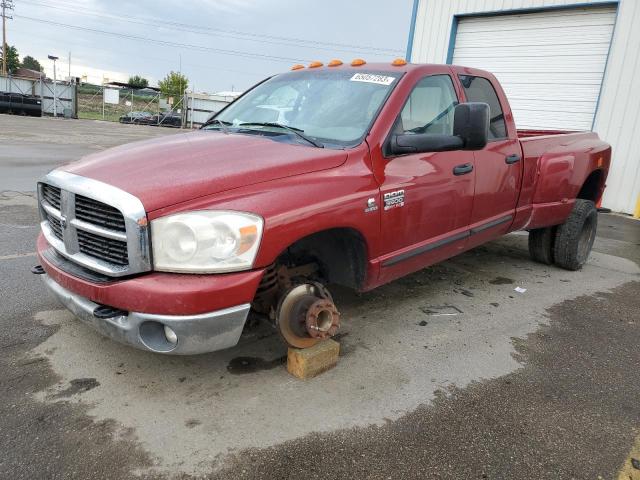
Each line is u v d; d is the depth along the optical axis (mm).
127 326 2598
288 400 2963
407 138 3330
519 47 11891
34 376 3094
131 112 41469
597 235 8141
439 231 3889
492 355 3658
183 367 3268
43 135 19953
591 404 3105
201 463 2441
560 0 10945
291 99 3971
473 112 3389
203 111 42094
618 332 4180
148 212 2486
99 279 2686
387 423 2805
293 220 2748
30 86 37281
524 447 2672
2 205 7547
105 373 3162
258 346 3578
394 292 4805
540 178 5008
